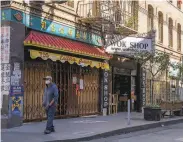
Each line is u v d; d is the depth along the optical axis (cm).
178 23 3244
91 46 1858
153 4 2688
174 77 2889
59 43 1532
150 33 2039
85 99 1847
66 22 1666
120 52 1994
